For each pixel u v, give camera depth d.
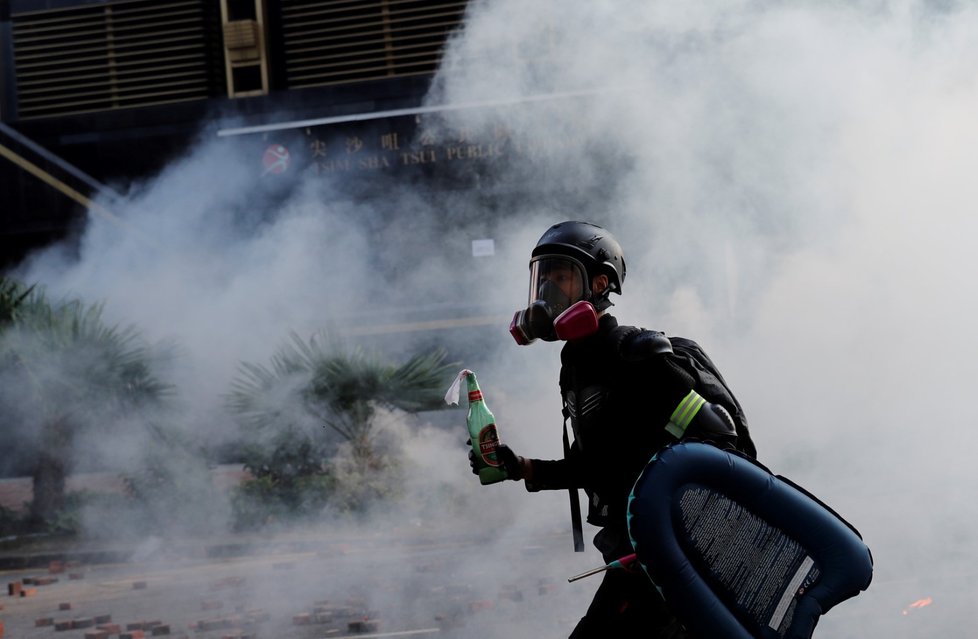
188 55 20.95
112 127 20.61
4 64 21.33
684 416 2.66
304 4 20.70
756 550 2.51
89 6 21.11
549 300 2.82
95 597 8.53
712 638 2.46
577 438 2.84
